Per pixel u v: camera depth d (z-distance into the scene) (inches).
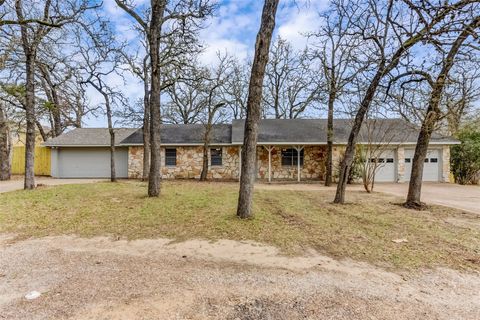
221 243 177.3
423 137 307.4
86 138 722.2
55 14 344.5
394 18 276.5
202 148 671.1
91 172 708.0
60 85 731.4
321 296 110.8
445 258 153.5
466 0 199.2
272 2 234.5
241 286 118.9
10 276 128.0
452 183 606.2
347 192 438.3
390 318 95.5
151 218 237.5
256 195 387.2
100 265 141.6
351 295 112.0
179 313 97.1
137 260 149.1
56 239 185.3
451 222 236.5
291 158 668.7
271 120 759.1
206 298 108.1
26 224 219.5
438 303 106.5
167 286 118.0
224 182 589.6
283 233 198.2
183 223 222.2
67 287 116.7
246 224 218.8
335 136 636.1
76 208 274.8
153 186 343.6
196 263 145.3
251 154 239.0
